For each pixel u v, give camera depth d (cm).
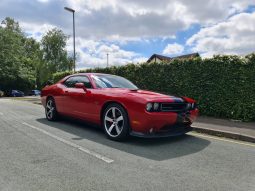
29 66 5897
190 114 590
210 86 998
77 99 682
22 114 989
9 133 634
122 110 560
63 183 351
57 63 5372
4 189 331
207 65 1005
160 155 484
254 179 379
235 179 377
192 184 356
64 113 750
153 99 529
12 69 4909
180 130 588
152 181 363
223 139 653
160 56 3862
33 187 337
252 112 892
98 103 614
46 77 5372
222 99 965
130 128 554
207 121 883
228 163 448
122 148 523
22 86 5522
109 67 1430
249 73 900
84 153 483
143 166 421
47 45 5394
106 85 661
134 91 605
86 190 331
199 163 445
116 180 363
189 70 1057
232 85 939
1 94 4612
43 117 905
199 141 610
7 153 474
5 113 1013
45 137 600
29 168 402
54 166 412
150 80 1198
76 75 755
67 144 542
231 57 943
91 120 645
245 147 568
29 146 521
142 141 584
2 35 4906
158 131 539
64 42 5472
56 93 774
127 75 1311
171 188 342
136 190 334
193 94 1045
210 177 383
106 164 427
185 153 503
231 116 949
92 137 608
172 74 1113
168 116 534
